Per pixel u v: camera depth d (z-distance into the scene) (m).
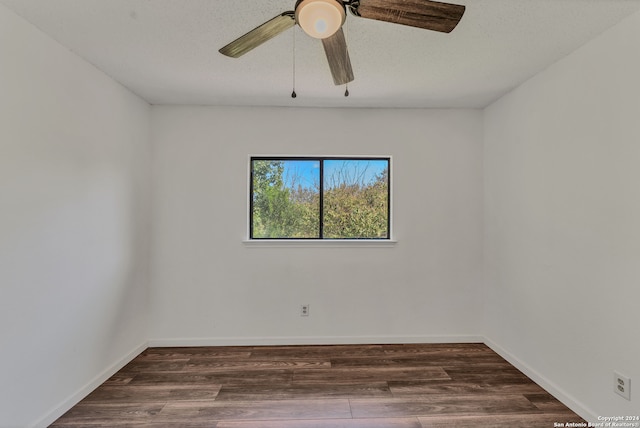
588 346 1.88
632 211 1.63
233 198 3.01
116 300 2.50
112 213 2.44
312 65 2.21
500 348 2.78
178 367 2.57
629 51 1.64
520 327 2.51
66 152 2.00
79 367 2.11
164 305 2.96
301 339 3.01
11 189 1.65
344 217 3.16
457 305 3.05
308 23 1.26
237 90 2.65
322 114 3.05
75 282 2.08
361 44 1.93
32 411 1.76
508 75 2.36
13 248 1.66
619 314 1.69
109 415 1.95
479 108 3.07
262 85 2.55
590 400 1.86
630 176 1.64
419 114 3.07
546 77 2.24
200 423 1.88
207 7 1.59
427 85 2.54
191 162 2.99
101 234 2.32
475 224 3.06
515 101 2.58
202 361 2.67
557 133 2.13
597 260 1.82
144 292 2.90
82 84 2.13
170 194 2.98
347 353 2.83
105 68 2.27
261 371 2.51
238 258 3.00
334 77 1.80
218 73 2.34
